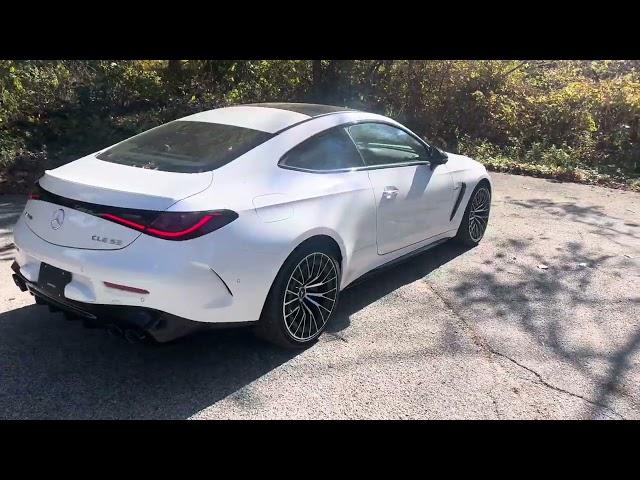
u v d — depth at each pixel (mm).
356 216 3971
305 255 3539
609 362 3713
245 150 3521
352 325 4066
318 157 3877
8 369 3281
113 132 8719
